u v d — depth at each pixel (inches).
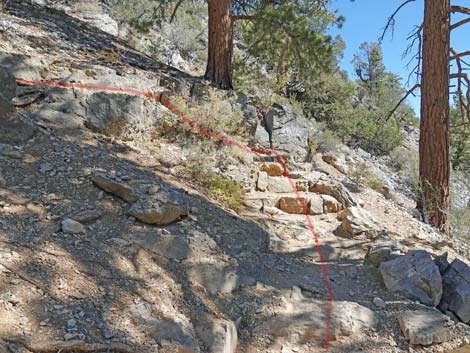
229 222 191.6
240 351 127.2
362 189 324.2
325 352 131.0
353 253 199.5
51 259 123.7
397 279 170.1
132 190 166.6
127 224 154.8
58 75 238.1
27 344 94.4
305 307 148.7
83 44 335.9
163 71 356.2
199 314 128.2
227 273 152.1
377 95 907.4
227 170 262.2
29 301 106.0
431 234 268.7
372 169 434.0
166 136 265.7
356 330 140.7
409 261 175.2
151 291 127.9
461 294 159.5
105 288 121.1
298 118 360.8
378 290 169.5
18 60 223.5
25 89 216.7
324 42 396.5
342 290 166.7
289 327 136.9
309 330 136.9
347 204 267.1
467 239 308.7
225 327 124.3
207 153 261.9
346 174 360.5
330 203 261.7
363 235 220.8
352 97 660.7
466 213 335.3
